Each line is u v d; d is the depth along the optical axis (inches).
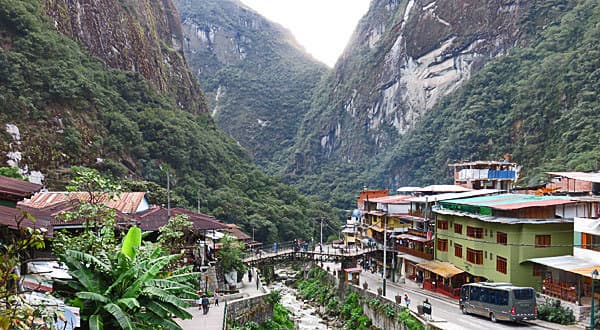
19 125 2512.3
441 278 1705.2
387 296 1596.9
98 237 701.9
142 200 1621.6
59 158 2598.4
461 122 5073.8
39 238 457.1
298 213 3924.7
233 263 1668.3
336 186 6427.2
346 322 1660.9
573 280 1327.5
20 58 2728.8
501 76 5265.8
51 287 619.2
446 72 6609.3
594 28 4362.7
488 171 2455.7
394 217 2266.2
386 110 7347.4
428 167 5438.0
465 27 6545.3
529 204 1395.2
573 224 1386.6
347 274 1873.8
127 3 4473.4
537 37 5506.9
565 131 3644.2
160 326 615.8
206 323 994.7
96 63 3597.4
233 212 3265.3
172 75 5019.7
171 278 671.8
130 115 3422.7
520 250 1373.0
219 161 3986.2
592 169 2610.7
